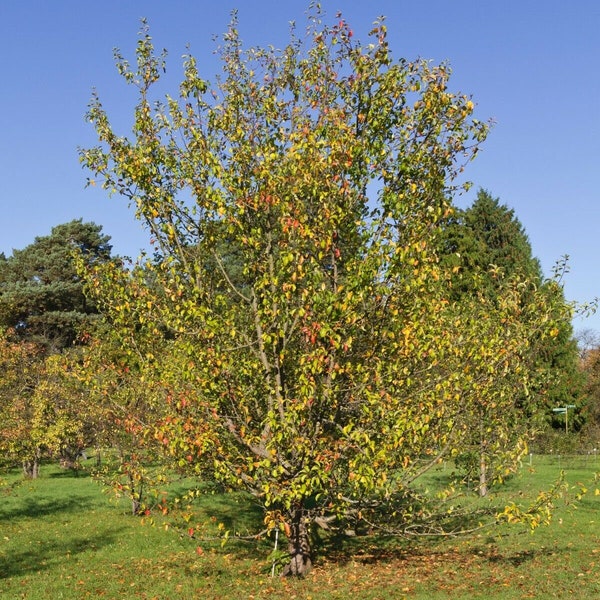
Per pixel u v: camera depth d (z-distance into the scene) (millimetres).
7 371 28047
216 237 12180
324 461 10500
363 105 11891
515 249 39156
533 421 16234
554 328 12086
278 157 12031
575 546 14516
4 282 53906
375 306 10930
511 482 23844
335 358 11258
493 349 11477
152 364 12000
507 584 11359
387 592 11094
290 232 10953
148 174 11953
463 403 11594
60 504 23000
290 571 12727
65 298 51281
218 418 11312
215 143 12422
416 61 11672
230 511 20328
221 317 11570
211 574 13094
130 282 12141
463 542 15367
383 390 10805
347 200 11609
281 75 12555
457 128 11531
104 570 13719
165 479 12477
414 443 11469
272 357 11891
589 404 37531
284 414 10922
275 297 10961
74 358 14766
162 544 16156
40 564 14398
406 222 11328
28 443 27000
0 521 19781
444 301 12062
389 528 12586
